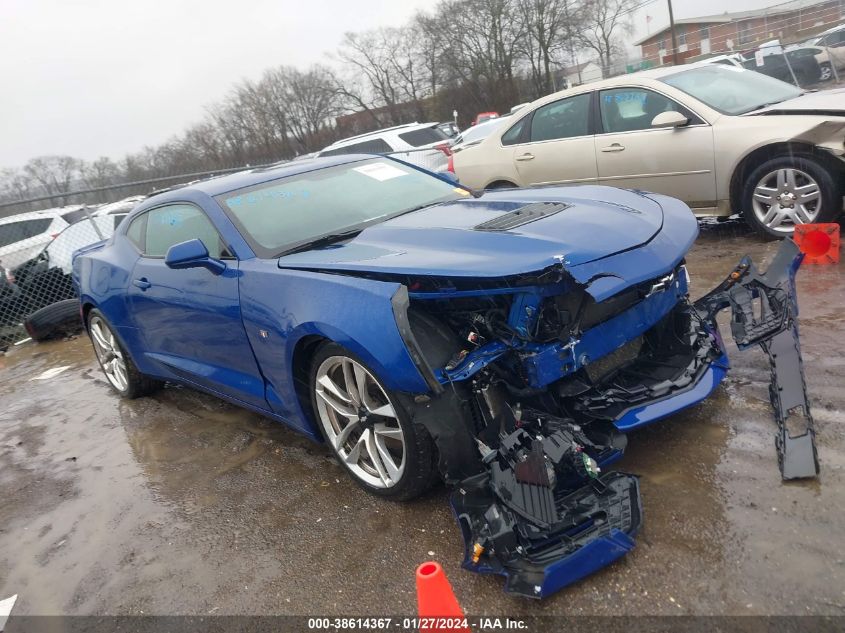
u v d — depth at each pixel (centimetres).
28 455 455
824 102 541
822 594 200
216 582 272
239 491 341
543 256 255
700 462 278
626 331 278
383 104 5538
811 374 332
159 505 346
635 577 222
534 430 244
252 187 382
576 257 256
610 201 328
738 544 227
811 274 480
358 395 289
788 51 1495
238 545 295
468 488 243
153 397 520
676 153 589
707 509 248
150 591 277
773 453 273
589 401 266
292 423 341
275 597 255
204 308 355
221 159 5172
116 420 488
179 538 311
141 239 440
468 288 256
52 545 331
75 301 834
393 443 294
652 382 285
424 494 297
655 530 242
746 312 318
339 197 382
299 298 291
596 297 240
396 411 265
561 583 212
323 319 273
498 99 4906
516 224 295
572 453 233
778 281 320
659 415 266
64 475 410
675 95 595
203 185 403
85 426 489
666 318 315
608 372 291
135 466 401
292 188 384
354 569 261
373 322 254
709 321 326
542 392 261
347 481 327
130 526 332
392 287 257
